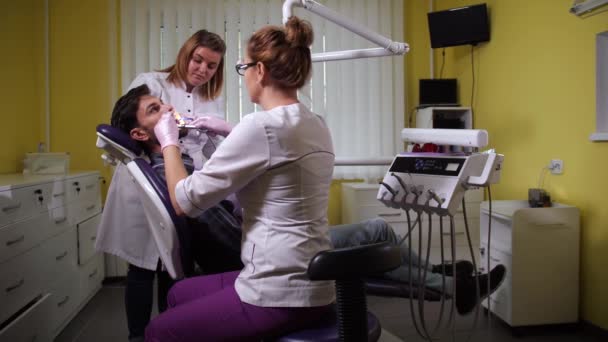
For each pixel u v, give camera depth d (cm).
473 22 313
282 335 92
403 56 363
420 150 148
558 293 229
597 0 207
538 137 267
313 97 352
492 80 314
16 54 298
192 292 114
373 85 357
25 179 220
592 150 228
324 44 351
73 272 257
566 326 235
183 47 181
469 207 313
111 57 334
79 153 336
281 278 88
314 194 92
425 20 376
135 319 184
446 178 119
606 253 221
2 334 158
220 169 88
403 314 252
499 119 306
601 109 221
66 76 334
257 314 89
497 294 237
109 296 297
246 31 340
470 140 125
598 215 225
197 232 126
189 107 187
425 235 313
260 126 87
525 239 226
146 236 181
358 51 180
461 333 227
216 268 135
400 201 127
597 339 222
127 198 180
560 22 248
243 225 97
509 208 244
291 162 88
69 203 252
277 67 92
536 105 269
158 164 125
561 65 248
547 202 239
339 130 356
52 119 334
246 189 94
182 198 92
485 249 254
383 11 358
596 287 227
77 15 334
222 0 339
